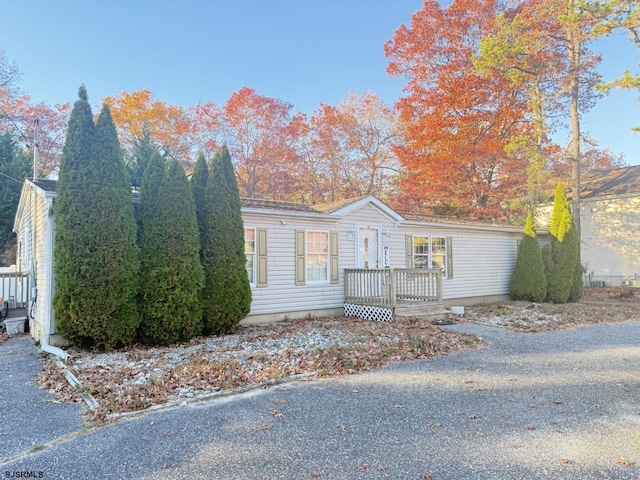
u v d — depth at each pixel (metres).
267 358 6.74
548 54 19.33
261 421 4.27
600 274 21.95
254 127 26.56
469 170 23.05
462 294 15.13
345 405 4.74
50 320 7.92
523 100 21.67
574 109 19.25
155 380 5.57
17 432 4.12
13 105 22.64
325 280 12.06
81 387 5.38
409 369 6.36
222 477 3.14
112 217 7.62
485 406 4.68
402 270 11.02
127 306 7.62
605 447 3.61
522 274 16.08
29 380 5.99
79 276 7.32
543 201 19.23
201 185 9.44
